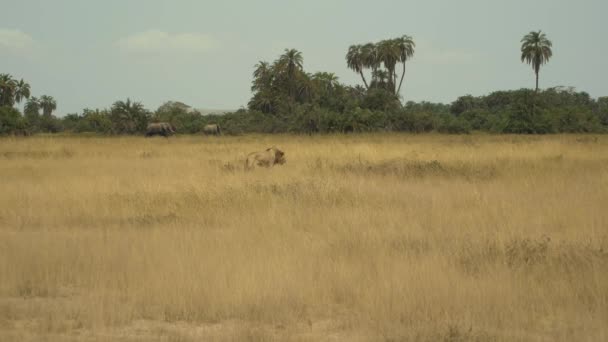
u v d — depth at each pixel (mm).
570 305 17641
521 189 39781
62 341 15383
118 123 176375
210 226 29547
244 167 50594
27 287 19812
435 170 48812
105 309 17406
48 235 27172
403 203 34938
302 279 19812
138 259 22156
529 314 17062
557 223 29234
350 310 17922
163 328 16469
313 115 165000
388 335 15688
